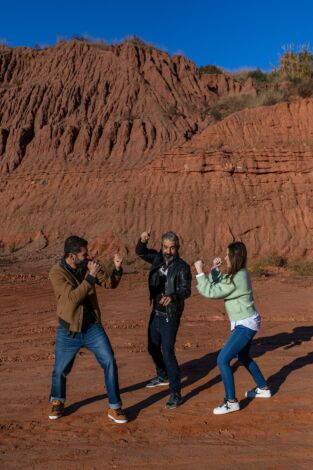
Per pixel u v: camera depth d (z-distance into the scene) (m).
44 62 45.50
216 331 11.05
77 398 6.38
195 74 44.47
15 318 13.27
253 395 6.18
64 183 34.50
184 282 5.98
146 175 32.16
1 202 35.34
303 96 39.56
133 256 28.23
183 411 5.82
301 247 28.08
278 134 33.28
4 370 7.93
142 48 43.56
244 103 40.19
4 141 38.81
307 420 5.45
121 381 7.16
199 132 36.88
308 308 14.29
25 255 30.19
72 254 5.63
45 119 39.38
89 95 40.19
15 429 5.40
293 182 30.53
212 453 4.70
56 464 4.53
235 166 31.00
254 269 23.50
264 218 29.41
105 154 35.53
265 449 4.75
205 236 29.14
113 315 13.66
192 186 30.92
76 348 5.63
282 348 9.10
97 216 31.48
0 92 42.62
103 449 4.85
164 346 6.02
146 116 37.44
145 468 4.41
